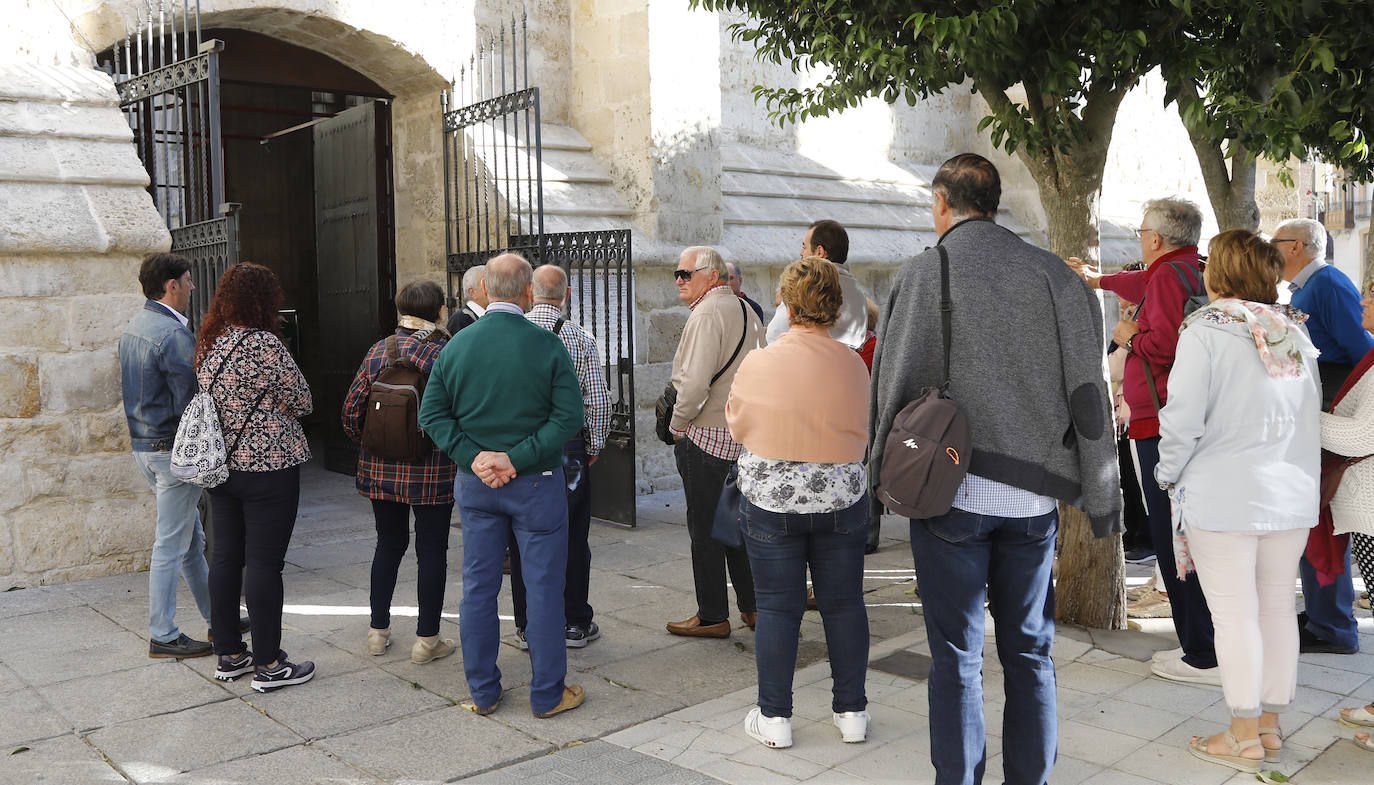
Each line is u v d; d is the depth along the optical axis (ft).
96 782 10.72
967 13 14.48
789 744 11.44
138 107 21.59
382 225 28.17
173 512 14.40
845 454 10.98
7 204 17.70
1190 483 10.64
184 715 12.50
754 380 11.09
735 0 17.54
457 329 17.37
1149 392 13.02
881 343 9.73
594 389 14.90
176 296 14.71
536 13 28.27
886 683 13.43
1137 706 12.30
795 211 31.91
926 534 9.27
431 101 27.20
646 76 26.99
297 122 42.22
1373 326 12.57
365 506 25.88
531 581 12.32
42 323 18.12
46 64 20.11
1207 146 19.34
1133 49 13.57
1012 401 9.11
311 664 13.69
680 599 17.69
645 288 27.94
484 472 11.90
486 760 11.24
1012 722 9.41
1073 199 15.24
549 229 25.75
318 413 42.93
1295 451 10.46
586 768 11.00
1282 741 11.12
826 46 15.75
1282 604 10.75
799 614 11.41
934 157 39.45
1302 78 13.41
